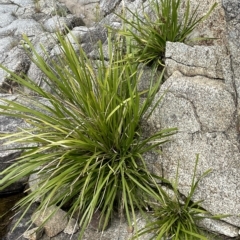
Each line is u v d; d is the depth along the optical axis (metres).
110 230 1.36
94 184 1.34
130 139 1.32
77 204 1.32
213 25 1.53
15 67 2.10
